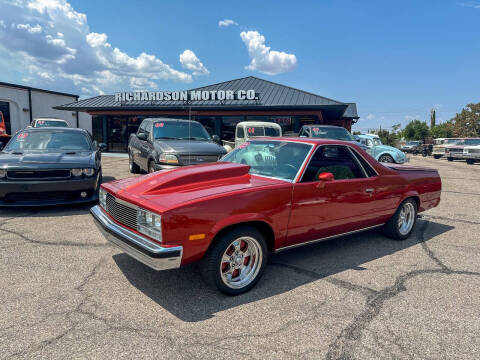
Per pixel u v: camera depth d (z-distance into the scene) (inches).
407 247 182.1
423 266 155.5
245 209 119.8
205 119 738.2
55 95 1040.2
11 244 168.6
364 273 146.2
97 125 813.9
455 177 524.4
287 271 146.5
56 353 88.3
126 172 444.1
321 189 142.9
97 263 147.9
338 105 641.0
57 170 227.3
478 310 116.9
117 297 119.3
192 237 109.6
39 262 147.4
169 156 296.5
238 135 535.2
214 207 113.3
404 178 183.3
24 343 92.0
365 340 98.2
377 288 132.1
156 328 101.2
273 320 107.5
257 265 128.3
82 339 94.6
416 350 94.2
